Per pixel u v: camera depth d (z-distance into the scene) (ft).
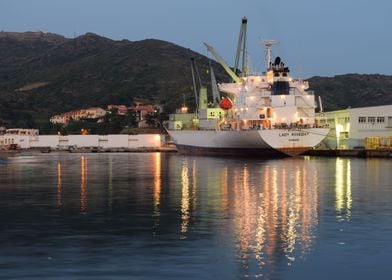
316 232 98.94
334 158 363.97
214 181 202.59
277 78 368.89
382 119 399.85
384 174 226.58
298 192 162.71
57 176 238.68
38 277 73.15
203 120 447.42
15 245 91.20
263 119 364.17
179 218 116.06
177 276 73.05
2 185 194.70
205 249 86.94
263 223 108.58
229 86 407.23
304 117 365.61
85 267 77.56
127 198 152.25
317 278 72.28
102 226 107.86
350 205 133.28
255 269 75.87
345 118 412.16
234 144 382.01
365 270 75.56
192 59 590.96
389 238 93.76
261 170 255.70
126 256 83.15
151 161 372.17
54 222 112.98
